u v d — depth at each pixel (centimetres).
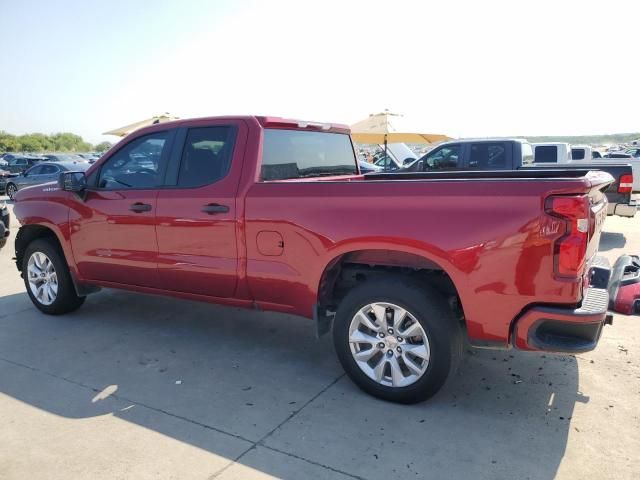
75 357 431
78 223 485
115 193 456
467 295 306
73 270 503
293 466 278
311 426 318
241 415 332
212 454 290
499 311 301
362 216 332
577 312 285
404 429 313
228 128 405
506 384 368
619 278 334
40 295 542
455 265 305
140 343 461
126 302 587
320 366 409
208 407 343
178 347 451
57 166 2052
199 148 416
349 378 383
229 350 443
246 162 390
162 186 432
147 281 452
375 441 300
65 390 371
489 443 296
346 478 268
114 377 391
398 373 338
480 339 312
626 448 289
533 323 293
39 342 465
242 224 381
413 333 329
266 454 289
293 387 372
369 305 342
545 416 324
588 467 273
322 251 348
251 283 387
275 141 412
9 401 355
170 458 286
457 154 1070
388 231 322
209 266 403
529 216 287
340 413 333
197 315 538
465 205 302
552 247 284
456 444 296
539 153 1223
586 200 282
